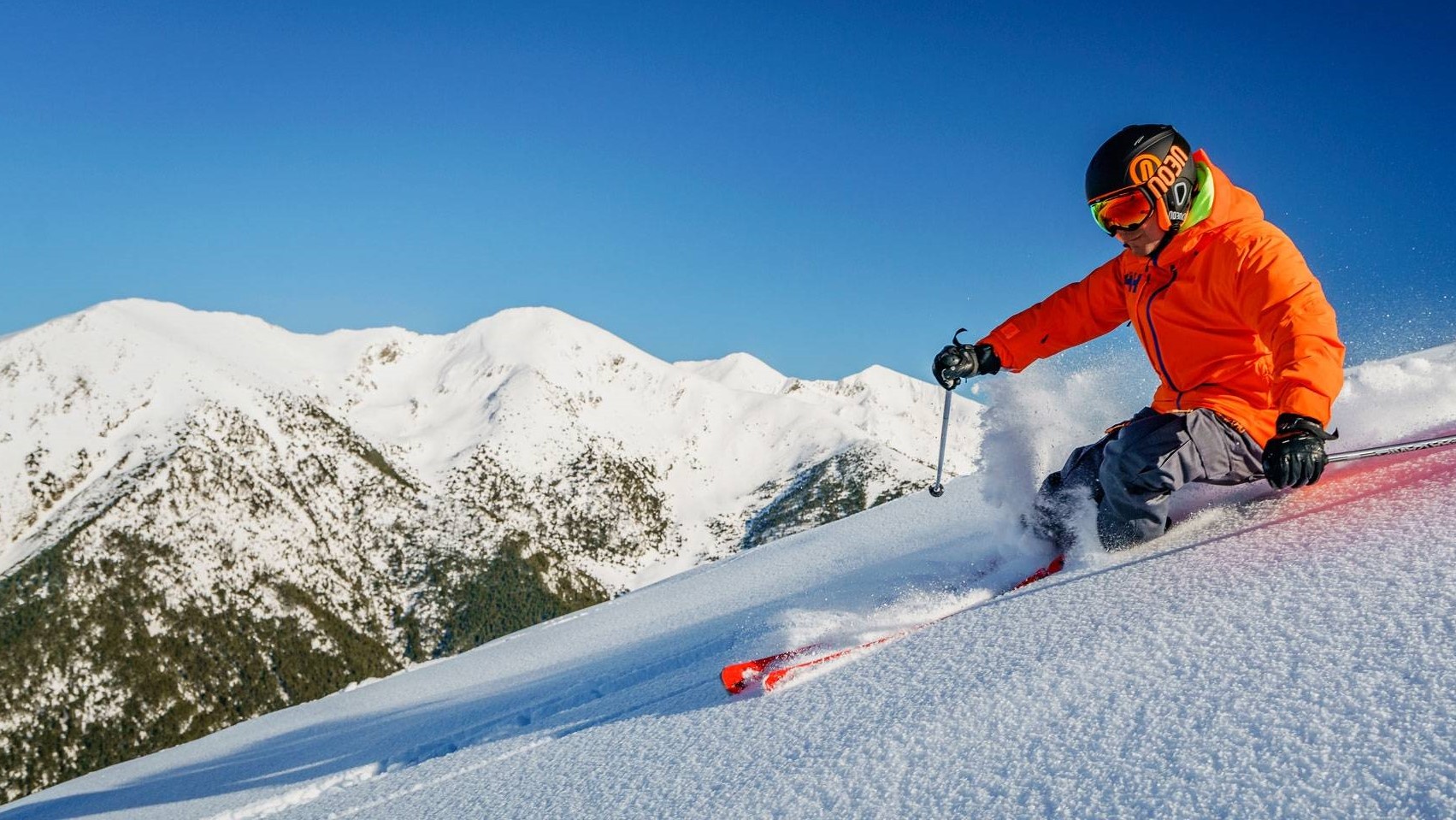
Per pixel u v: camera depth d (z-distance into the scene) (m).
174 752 11.61
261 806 5.05
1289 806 1.26
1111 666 1.93
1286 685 1.56
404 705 8.16
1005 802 1.60
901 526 7.98
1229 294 2.80
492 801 3.12
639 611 9.05
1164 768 1.48
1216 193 2.84
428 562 154.00
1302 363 2.45
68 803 9.48
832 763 2.08
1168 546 2.67
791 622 3.91
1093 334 3.57
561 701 4.96
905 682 2.38
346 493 165.38
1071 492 3.22
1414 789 1.17
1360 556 2.00
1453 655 1.43
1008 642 2.34
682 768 2.54
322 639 129.38
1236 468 2.82
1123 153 2.78
